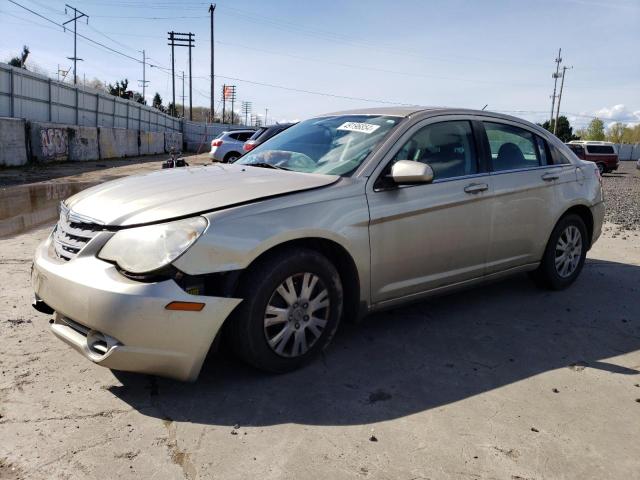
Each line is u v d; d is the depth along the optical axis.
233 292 3.02
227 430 2.76
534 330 4.26
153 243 2.83
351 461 2.55
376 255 3.59
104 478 2.37
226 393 3.12
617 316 4.64
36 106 25.61
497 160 4.49
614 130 108.12
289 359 3.29
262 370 3.25
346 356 3.67
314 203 3.32
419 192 3.81
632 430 2.90
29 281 4.95
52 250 3.27
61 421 2.78
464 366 3.59
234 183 3.39
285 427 2.80
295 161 3.99
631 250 7.32
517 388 3.32
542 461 2.61
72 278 2.87
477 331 4.20
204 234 2.88
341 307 3.50
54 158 23.98
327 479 2.42
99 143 29.41
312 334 3.39
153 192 3.25
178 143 47.84
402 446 2.68
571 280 5.27
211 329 2.91
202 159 32.41
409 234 3.75
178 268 2.80
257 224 3.05
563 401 3.18
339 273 3.62
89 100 31.78
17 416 2.80
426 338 4.03
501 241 4.45
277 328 3.23
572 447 2.73
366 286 3.60
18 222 8.31
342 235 3.38
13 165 20.61
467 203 4.09
